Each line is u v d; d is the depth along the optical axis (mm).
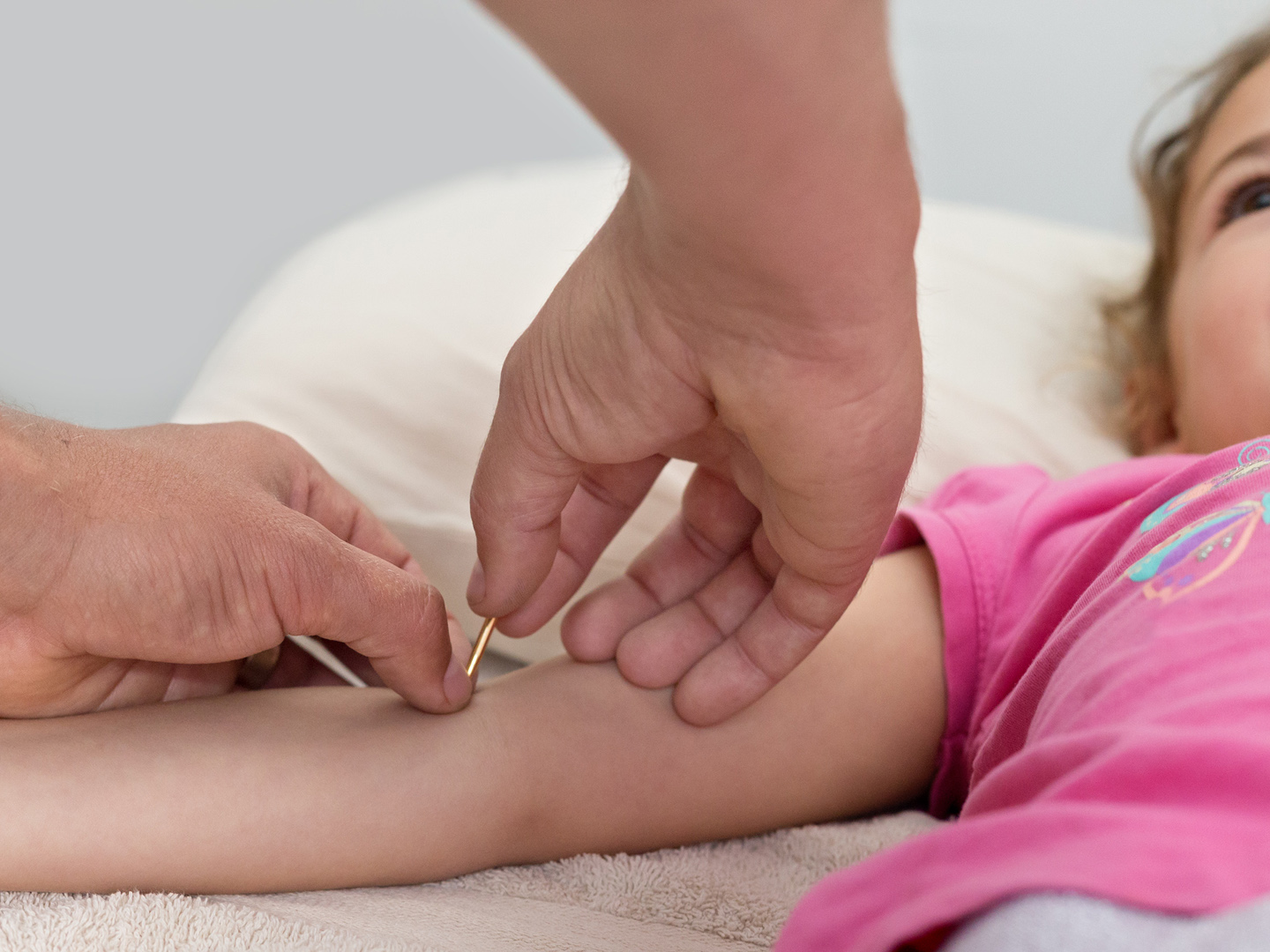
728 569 525
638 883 502
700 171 378
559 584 522
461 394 686
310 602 475
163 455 493
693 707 516
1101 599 477
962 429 729
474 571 503
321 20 1159
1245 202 708
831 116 374
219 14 1126
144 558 464
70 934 440
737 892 502
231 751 481
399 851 486
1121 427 758
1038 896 373
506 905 485
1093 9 1172
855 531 444
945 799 566
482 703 517
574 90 375
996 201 1260
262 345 725
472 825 495
